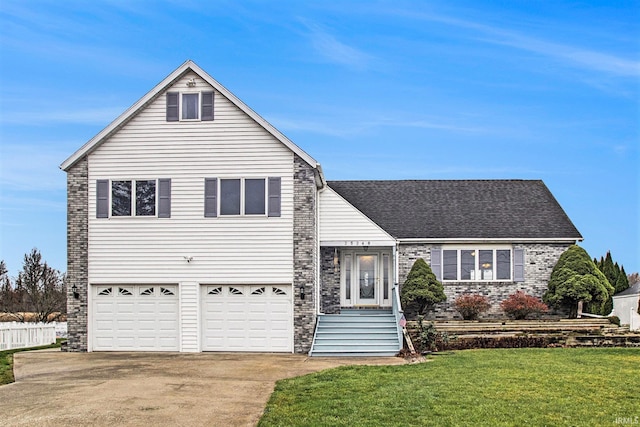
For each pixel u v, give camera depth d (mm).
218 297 23000
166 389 15180
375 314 24891
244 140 22984
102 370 18406
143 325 23078
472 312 26062
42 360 20938
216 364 19531
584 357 19250
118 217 23156
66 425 11805
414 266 26406
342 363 19625
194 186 23031
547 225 28000
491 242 27266
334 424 11727
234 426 11727
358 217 25422
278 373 17656
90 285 23203
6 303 35969
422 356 20359
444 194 30703
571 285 25578
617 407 12867
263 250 22797
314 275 23125
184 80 23203
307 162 22766
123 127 23312
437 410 12633
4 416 12500
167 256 23000
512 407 12844
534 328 23734
